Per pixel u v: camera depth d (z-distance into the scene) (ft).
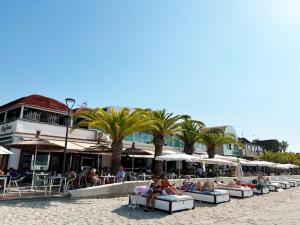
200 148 128.88
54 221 29.48
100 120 60.18
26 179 63.72
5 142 69.26
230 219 34.35
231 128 155.84
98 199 45.52
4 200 38.52
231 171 114.52
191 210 40.01
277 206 47.14
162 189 39.83
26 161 69.21
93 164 85.25
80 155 82.07
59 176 50.60
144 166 99.60
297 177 151.84
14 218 29.78
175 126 79.71
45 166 73.77
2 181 49.47
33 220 29.40
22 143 50.29
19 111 77.87
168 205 36.83
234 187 61.16
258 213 39.45
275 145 264.93
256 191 68.80
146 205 37.78
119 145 60.39
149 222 31.04
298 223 32.60
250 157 183.32
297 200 56.49
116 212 35.86
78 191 44.19
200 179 72.95
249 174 134.51
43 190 50.75
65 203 40.22
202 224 30.99
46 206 37.27
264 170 191.42
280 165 116.57
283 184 88.94
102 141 81.92
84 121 62.69
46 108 77.66
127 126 59.47
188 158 60.03
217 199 48.44
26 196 41.98
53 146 52.49
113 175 58.65
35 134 69.77
